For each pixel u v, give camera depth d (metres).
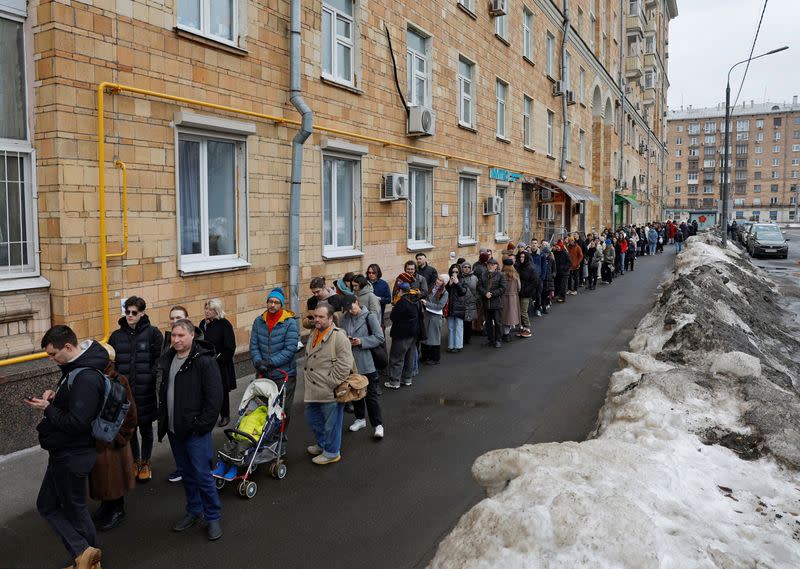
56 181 6.06
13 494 5.04
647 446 4.73
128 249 6.79
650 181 57.47
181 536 4.55
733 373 6.11
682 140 116.94
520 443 6.45
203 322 6.48
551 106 23.67
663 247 43.84
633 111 44.94
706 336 7.79
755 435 5.03
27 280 6.06
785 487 4.38
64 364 3.96
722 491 4.21
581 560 2.96
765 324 11.92
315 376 5.80
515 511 3.32
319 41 9.95
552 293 15.12
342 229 11.12
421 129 12.57
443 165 14.54
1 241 5.98
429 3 13.63
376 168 11.75
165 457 6.09
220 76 7.98
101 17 6.41
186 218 7.84
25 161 6.16
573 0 26.84
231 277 8.30
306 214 9.80
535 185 21.59
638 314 14.91
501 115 18.86
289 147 9.28
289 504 5.07
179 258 7.43
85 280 6.32
